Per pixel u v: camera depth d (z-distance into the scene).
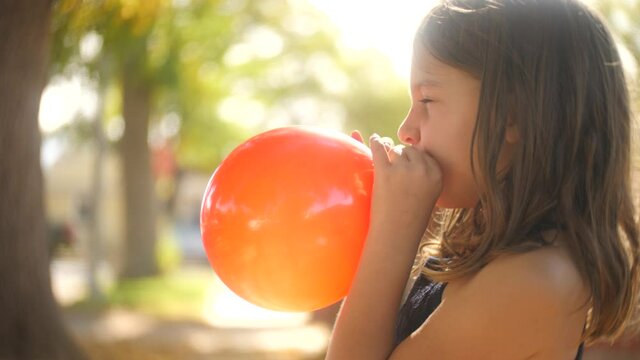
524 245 1.31
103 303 15.38
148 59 13.91
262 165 1.47
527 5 1.41
